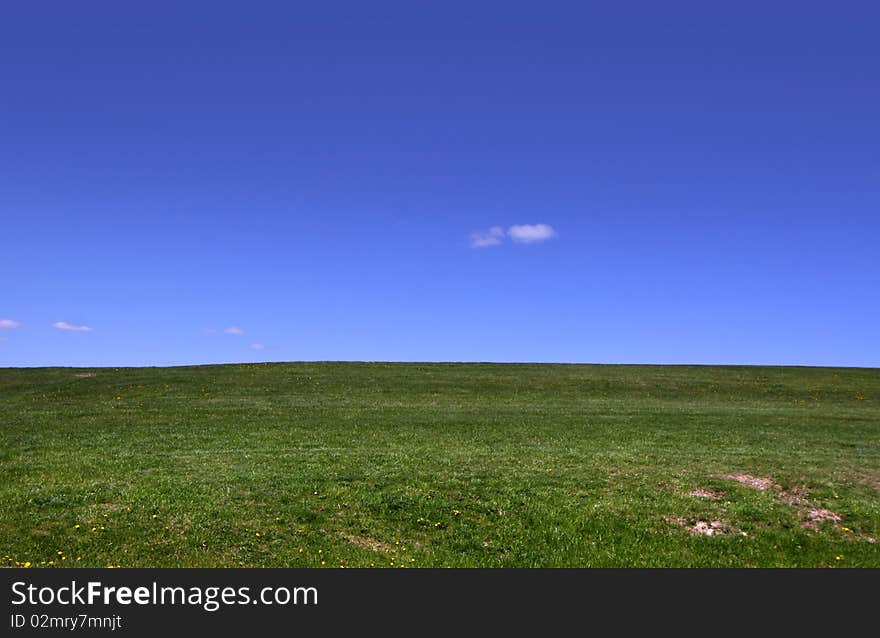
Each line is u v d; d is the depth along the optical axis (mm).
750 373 65875
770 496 24938
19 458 28703
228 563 19484
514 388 55562
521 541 21469
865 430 39219
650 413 43688
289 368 63219
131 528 20953
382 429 36594
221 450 30891
